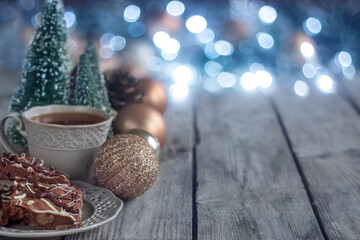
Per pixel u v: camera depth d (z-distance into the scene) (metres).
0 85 1.09
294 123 0.87
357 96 1.07
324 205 0.55
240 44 1.22
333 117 0.91
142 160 0.52
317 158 0.70
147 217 0.50
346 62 1.29
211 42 1.25
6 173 0.47
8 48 1.33
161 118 0.68
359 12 1.32
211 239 0.47
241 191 0.58
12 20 1.34
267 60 1.24
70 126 0.53
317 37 1.31
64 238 0.46
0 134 0.57
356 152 0.73
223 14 1.30
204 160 0.68
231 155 0.70
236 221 0.51
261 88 1.15
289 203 0.55
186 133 0.79
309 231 0.49
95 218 0.47
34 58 0.61
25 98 0.61
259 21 1.23
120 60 1.14
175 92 1.09
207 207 0.53
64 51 0.62
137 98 0.73
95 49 0.67
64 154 0.54
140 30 1.26
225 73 1.22
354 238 0.49
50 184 0.47
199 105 0.98
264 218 0.52
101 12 1.26
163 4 1.29
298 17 1.29
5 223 0.45
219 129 0.82
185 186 0.59
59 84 0.61
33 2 1.34
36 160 0.49
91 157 0.55
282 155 0.71
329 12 1.32
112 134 0.67
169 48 1.23
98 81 0.66
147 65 1.22
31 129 0.54
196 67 1.26
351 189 0.60
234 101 1.02
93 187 0.52
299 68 1.23
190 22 1.25
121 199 0.54
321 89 1.14
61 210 0.45
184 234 0.48
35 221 0.44
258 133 0.81
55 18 0.61
